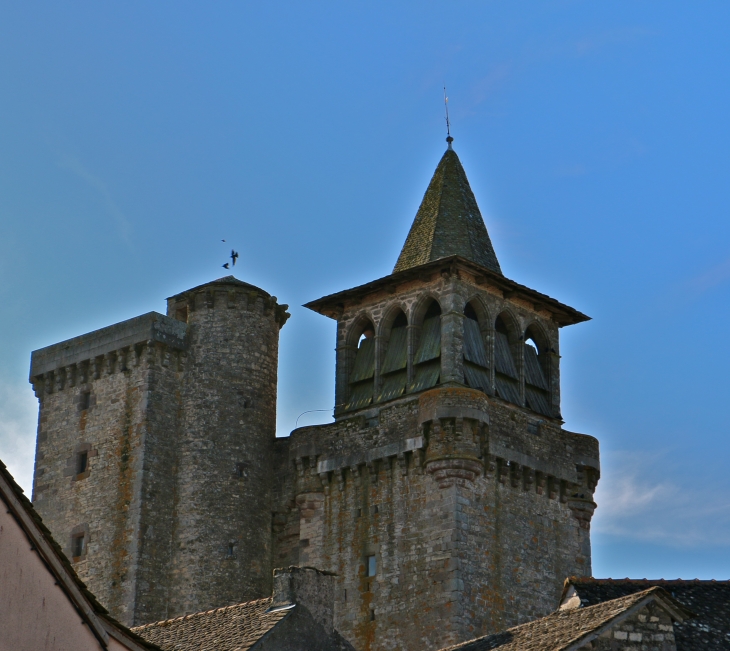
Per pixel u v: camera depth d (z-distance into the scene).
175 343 71.25
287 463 71.25
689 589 45.31
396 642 64.69
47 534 34.62
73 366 72.88
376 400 70.12
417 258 72.00
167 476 69.31
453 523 64.56
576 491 70.69
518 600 66.00
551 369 72.94
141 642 36.19
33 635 33.66
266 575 69.62
